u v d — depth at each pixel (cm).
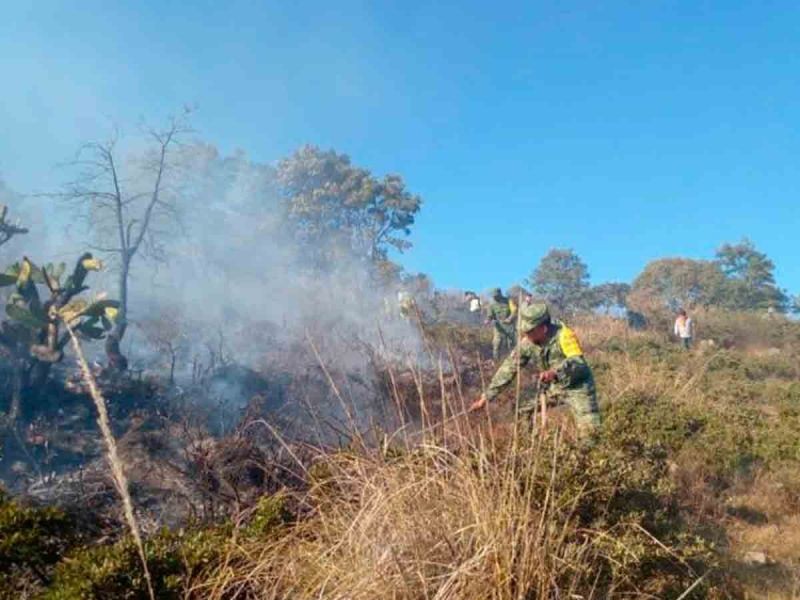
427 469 337
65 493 552
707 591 359
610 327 1883
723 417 768
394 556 286
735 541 484
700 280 4834
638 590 330
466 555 296
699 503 539
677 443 643
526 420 415
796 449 659
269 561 313
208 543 322
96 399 262
